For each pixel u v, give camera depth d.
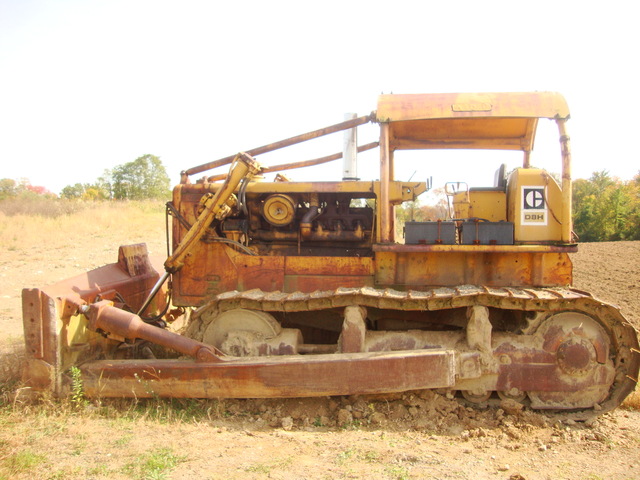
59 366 4.28
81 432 3.76
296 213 5.34
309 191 5.11
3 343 6.34
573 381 4.31
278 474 3.17
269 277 5.00
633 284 10.55
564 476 3.27
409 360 4.14
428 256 4.77
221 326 4.61
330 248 5.40
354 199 5.50
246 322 4.58
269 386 4.18
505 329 4.81
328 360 4.14
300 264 4.97
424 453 3.56
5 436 3.65
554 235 4.68
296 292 4.68
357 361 4.13
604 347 4.29
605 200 33.81
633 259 14.15
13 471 3.12
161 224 18.94
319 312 5.00
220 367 4.21
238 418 4.25
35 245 14.10
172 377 4.26
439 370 4.14
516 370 4.30
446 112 4.61
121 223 18.33
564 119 4.53
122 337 4.52
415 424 4.13
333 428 4.11
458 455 3.56
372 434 3.93
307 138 5.27
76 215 19.30
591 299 4.10
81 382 4.30
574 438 3.89
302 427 4.12
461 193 5.06
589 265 13.80
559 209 4.67
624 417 4.32
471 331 4.31
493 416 4.26
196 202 5.31
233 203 5.09
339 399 4.48
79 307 4.47
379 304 4.36
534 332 4.38
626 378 4.29
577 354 4.25
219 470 3.21
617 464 3.46
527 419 4.17
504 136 5.78
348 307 4.38
